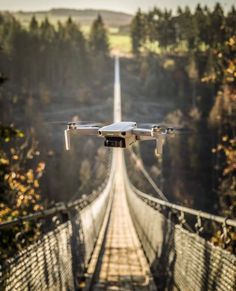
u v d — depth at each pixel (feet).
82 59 586.04
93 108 525.34
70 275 39.88
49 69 507.71
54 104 498.69
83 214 55.42
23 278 25.18
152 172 302.25
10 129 40.32
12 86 451.12
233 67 51.39
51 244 32.24
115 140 19.85
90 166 338.75
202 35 430.61
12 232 39.40
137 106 540.52
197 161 280.92
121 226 99.35
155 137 19.81
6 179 49.01
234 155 55.06
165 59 577.43
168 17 595.47
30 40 486.79
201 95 380.78
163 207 49.08
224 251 25.82
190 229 35.40
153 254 53.62
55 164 295.28
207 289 28.40
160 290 46.19
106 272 53.67
